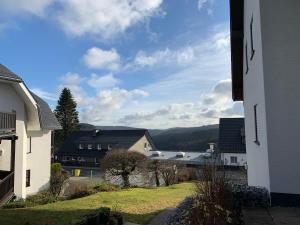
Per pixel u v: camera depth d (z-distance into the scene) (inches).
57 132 2706.7
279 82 303.7
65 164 2199.8
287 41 305.4
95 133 2295.8
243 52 532.7
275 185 297.3
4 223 355.6
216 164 271.1
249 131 483.5
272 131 301.9
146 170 969.5
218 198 221.6
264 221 249.8
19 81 666.2
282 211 279.4
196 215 205.0
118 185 849.5
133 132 2213.3
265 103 305.4
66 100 2753.4
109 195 575.5
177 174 999.0
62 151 2265.0
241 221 248.1
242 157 1278.3
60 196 661.9
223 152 1310.3
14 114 617.0
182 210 243.9
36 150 919.7
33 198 621.0
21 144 727.7
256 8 338.0
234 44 543.8
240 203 298.4
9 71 658.8
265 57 308.7
